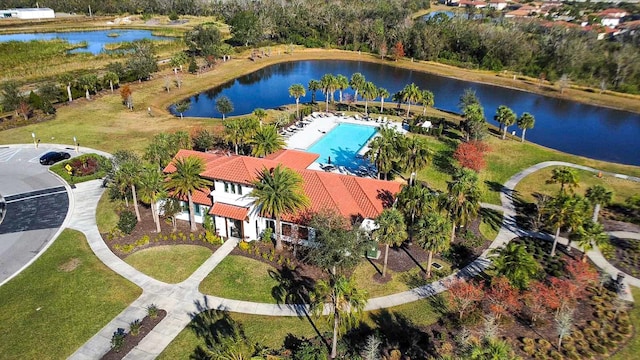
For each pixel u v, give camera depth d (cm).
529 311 4088
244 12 16262
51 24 19725
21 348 3622
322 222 4319
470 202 4800
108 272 4538
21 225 5284
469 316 3912
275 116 9288
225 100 9025
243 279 4488
